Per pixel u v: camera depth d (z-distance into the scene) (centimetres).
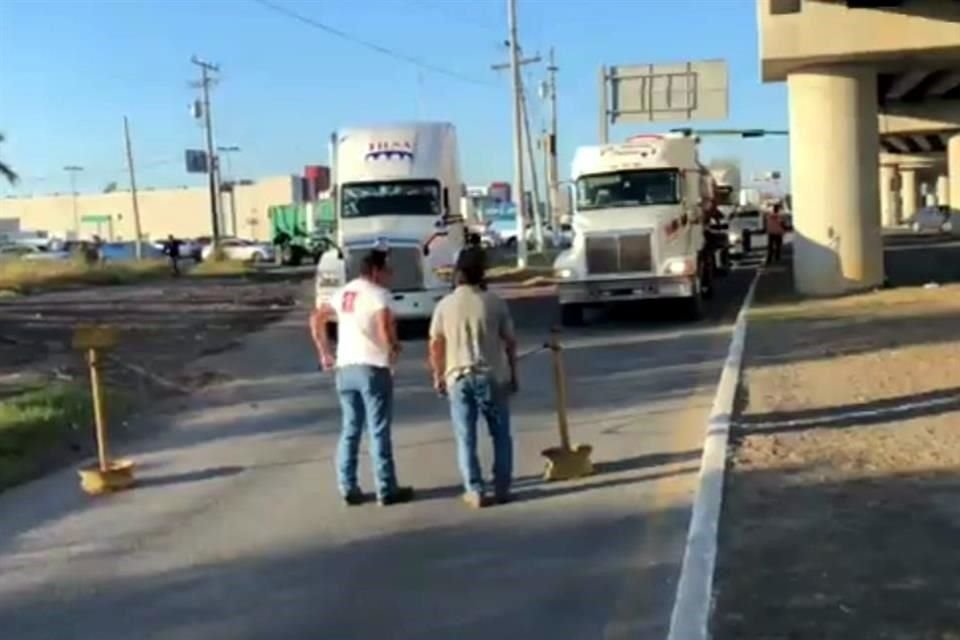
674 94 4631
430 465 1100
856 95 2722
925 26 2541
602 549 809
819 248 2755
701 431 1210
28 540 900
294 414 1455
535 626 666
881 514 822
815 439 1100
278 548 845
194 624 695
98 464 1168
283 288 4450
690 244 2414
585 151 2506
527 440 1196
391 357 960
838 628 605
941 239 6309
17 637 686
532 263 5206
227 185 11888
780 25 2633
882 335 1891
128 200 14575
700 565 719
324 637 664
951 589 658
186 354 2184
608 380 1609
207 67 8181
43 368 1978
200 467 1149
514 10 4803
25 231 14988
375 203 2380
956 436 1086
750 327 2112
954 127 4775
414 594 730
